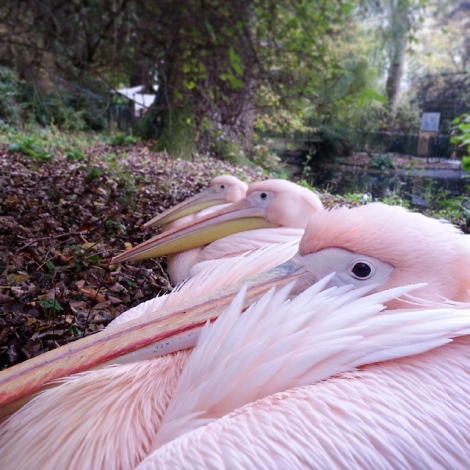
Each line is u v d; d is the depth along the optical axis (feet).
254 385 1.26
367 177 9.31
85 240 4.02
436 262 1.44
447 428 1.16
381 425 1.14
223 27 5.31
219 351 1.32
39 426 1.30
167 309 1.51
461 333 1.27
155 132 12.43
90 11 5.33
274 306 1.40
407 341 1.26
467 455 1.15
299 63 5.77
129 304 3.11
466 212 5.14
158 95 9.65
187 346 1.43
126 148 11.23
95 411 1.32
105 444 1.27
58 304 2.75
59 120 13.10
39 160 8.20
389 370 1.27
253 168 10.19
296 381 1.28
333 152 12.02
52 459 1.26
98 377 1.38
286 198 3.18
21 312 2.81
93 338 1.42
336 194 7.28
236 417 1.18
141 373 1.40
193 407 1.27
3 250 3.63
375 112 12.17
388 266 1.47
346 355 1.27
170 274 3.31
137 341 1.40
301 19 5.38
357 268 1.48
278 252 1.80
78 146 11.35
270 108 6.92
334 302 1.38
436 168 9.95
